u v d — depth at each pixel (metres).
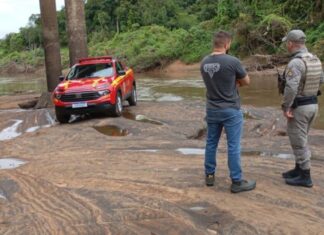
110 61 14.62
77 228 5.31
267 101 17.06
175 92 22.34
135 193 6.40
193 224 5.25
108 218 5.54
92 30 82.69
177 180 6.84
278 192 6.12
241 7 44.94
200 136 10.91
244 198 5.95
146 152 8.88
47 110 16.09
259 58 35.59
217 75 5.83
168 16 71.50
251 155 8.34
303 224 5.15
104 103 13.10
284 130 10.45
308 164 6.25
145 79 34.66
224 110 5.89
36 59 73.31
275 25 37.22
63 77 14.27
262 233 4.96
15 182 7.31
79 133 11.10
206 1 68.62
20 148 9.93
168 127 11.37
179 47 47.59
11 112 16.72
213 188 6.36
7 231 5.34
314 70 5.84
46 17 18.67
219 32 5.92
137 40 58.28
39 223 5.52
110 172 7.55
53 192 6.68
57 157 8.88
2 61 82.69
